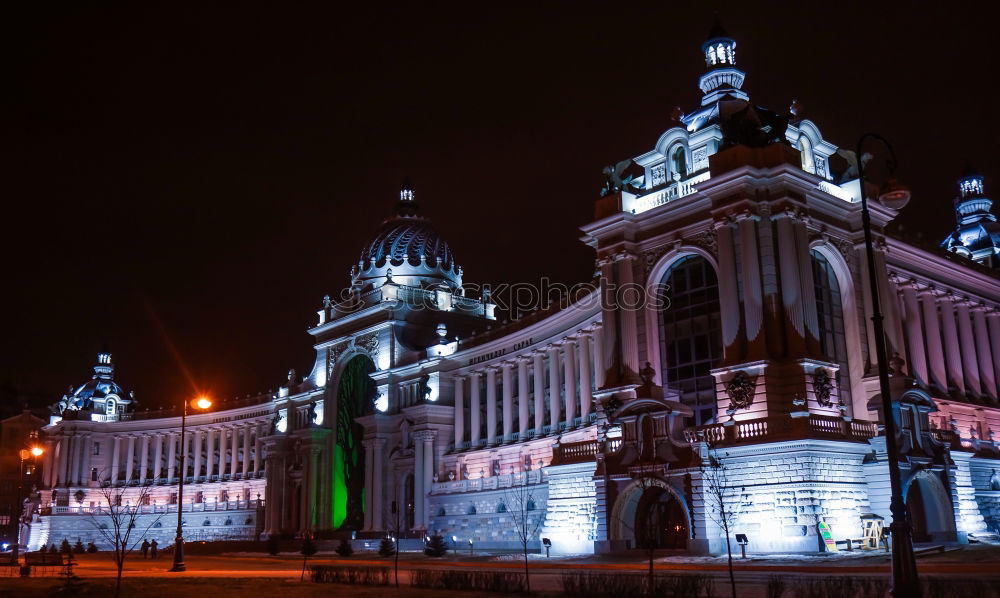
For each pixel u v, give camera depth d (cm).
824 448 4631
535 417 7819
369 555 7094
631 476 4991
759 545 4572
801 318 5038
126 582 3875
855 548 4462
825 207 5625
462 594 2950
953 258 7000
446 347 9019
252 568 5375
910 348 6275
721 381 5147
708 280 5544
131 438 13275
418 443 8606
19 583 3972
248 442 11994
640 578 3084
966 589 2497
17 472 14575
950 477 4925
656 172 6100
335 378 10175
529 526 6931
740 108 5688
